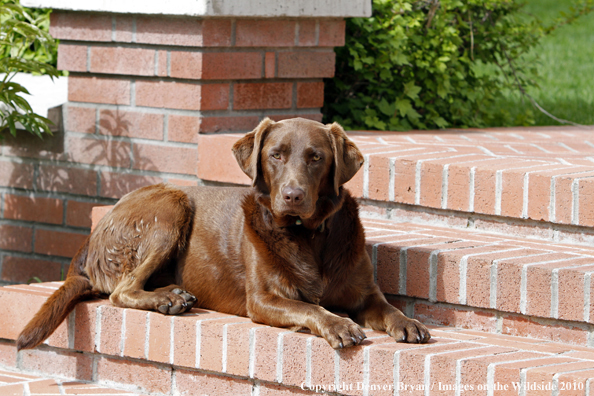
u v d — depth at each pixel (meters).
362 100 6.60
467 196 4.43
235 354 3.67
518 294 3.74
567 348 3.53
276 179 3.67
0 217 6.12
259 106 5.59
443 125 6.72
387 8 6.52
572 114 8.04
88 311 4.05
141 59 5.43
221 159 5.16
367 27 6.36
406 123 6.62
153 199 4.27
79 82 5.73
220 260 4.07
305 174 3.59
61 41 5.73
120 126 5.61
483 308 3.88
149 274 4.08
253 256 3.82
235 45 5.30
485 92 7.34
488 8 6.88
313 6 5.55
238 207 4.12
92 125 5.71
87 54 5.64
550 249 4.04
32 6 5.70
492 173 4.33
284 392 3.61
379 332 3.68
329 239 3.81
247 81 5.50
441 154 4.86
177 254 4.23
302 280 3.77
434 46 6.55
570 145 5.55
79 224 5.80
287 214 3.60
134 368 3.99
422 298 4.05
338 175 3.67
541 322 3.75
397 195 4.68
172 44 5.26
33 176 5.97
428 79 6.71
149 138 5.51
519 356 3.29
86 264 4.36
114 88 5.60
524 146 5.44
